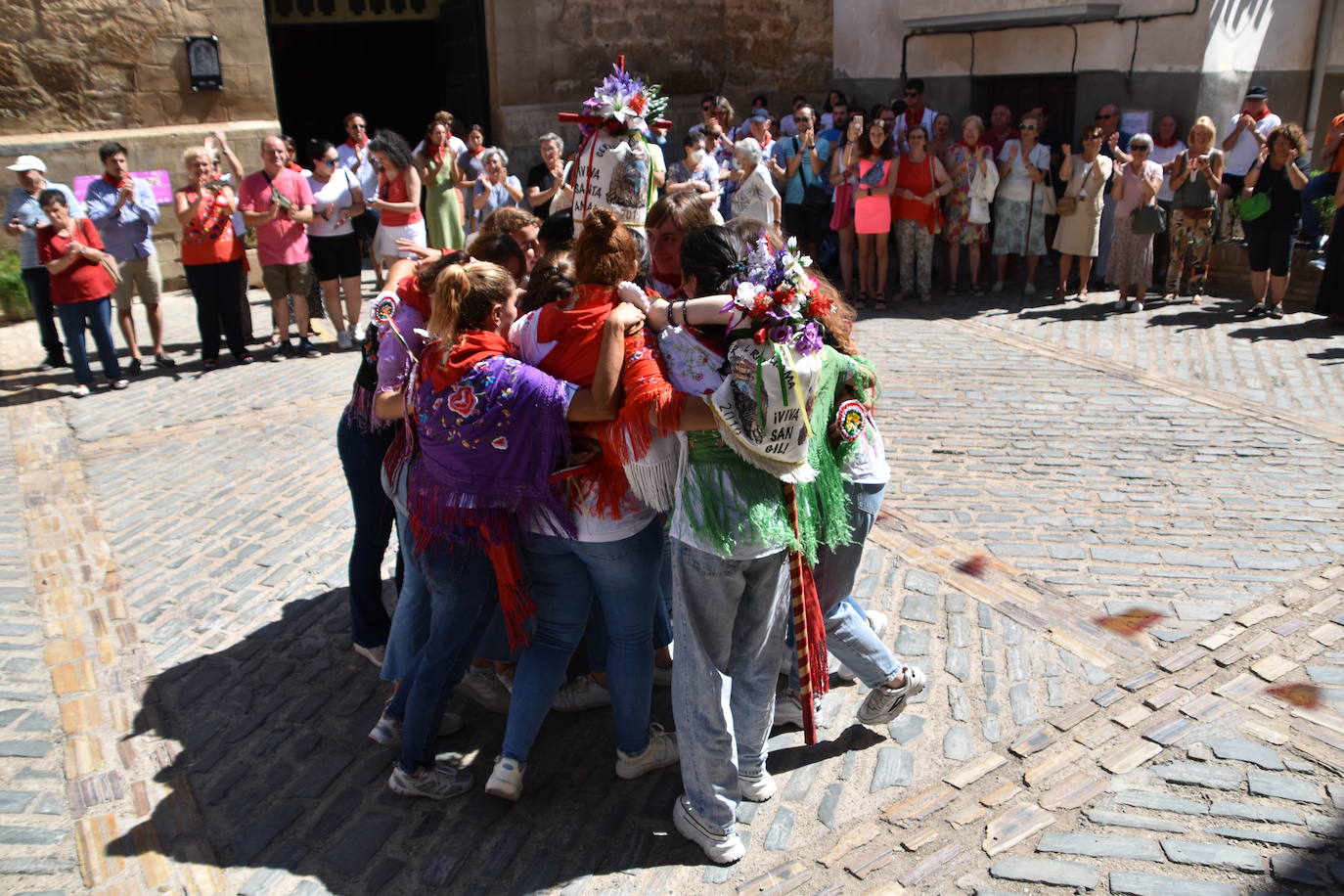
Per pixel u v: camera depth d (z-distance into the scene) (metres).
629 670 3.58
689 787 3.36
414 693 3.54
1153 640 4.44
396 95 19.38
